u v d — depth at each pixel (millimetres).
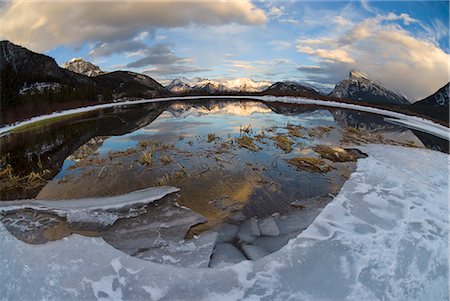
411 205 6605
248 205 7160
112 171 9445
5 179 9023
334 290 4312
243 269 4746
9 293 4297
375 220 5996
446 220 6039
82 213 6477
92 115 25656
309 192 7902
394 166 9273
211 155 10945
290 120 20062
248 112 25328
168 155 11039
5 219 6445
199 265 4980
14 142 15078
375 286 4379
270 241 5699
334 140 13391
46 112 26906
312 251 5082
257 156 10875
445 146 13094
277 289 4348
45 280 4484
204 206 7094
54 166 10625
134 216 6570
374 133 15977
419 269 4707
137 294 4277
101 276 4574
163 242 5637
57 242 5359
